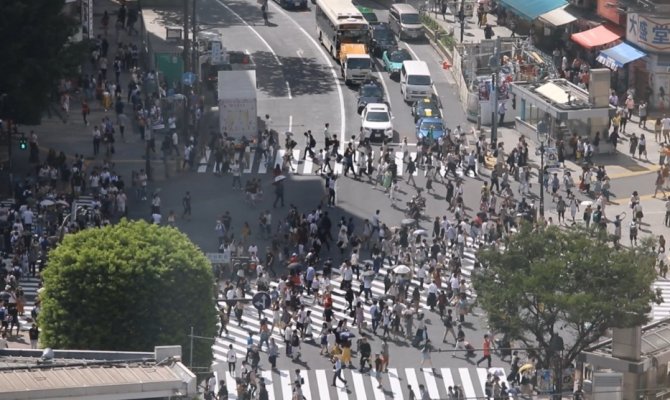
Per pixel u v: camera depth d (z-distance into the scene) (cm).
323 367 19950
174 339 18275
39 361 13738
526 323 18662
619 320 17850
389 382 19638
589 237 19288
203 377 18575
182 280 18362
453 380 19662
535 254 18975
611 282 18525
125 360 13662
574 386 18412
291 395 19312
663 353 18062
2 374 13062
